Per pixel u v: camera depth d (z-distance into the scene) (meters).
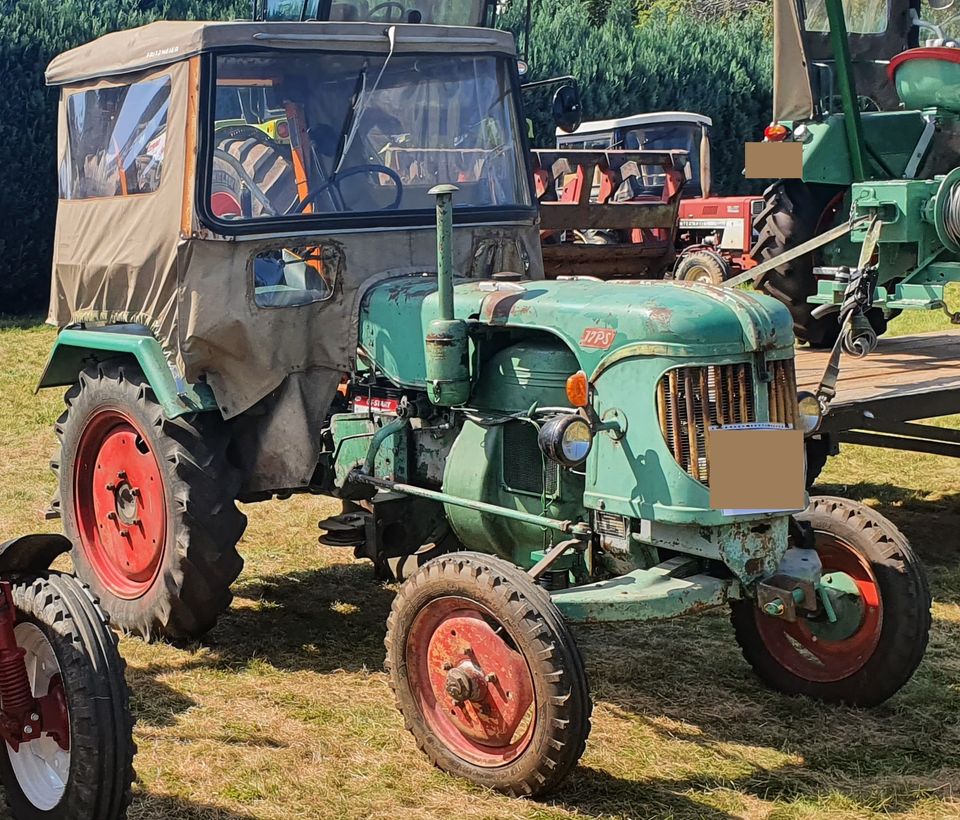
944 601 5.33
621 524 3.71
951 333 7.57
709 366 3.57
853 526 4.16
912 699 4.27
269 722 4.06
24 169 14.74
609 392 3.69
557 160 11.55
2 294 15.31
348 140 4.62
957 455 6.15
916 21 7.92
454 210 4.76
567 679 3.35
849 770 3.74
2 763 3.41
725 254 12.39
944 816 3.45
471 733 3.63
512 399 4.00
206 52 4.36
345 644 4.82
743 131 19.11
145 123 4.67
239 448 4.69
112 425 5.05
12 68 14.53
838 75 6.97
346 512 4.97
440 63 4.82
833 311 7.18
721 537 3.62
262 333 4.43
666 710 4.20
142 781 3.63
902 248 6.40
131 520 4.96
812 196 7.40
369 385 4.55
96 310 4.97
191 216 4.33
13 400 9.91
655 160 11.80
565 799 3.53
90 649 3.10
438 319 4.08
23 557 3.44
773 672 4.35
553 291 3.98
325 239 4.49
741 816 3.43
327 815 3.43
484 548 4.14
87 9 15.65
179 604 4.62
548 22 18.47
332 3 6.80
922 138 7.05
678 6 26.09
